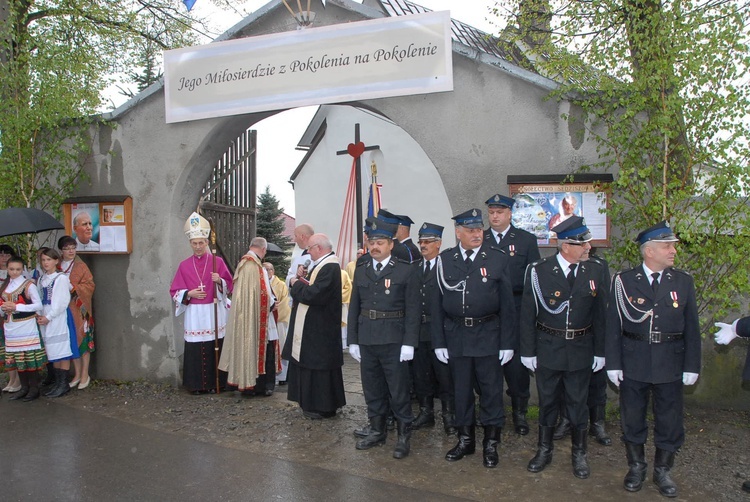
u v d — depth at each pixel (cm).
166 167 701
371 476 444
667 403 411
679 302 407
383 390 506
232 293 676
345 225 1170
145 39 1153
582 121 561
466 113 594
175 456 489
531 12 624
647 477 436
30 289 647
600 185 545
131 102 706
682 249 523
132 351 724
